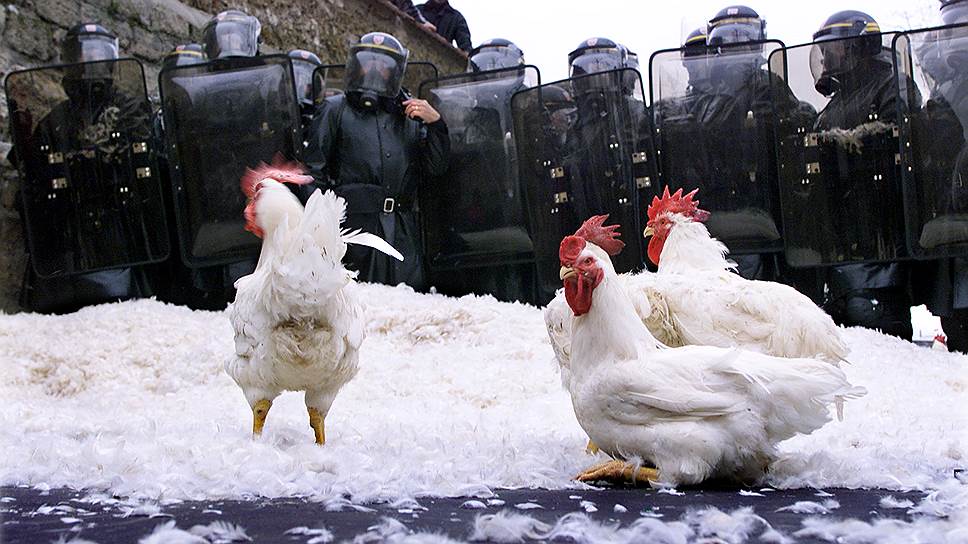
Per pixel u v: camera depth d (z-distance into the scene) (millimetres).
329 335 4688
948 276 9469
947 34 8961
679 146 9797
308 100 11805
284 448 4641
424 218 11094
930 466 4328
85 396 7891
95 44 10602
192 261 10273
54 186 10273
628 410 3789
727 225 9734
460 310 9242
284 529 2814
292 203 5125
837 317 9859
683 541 2590
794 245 9445
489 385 7680
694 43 10945
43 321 9422
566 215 10164
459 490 3588
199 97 10211
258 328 4688
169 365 8336
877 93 9227
